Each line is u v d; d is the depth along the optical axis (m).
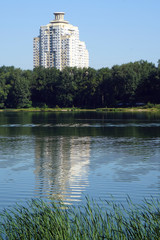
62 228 8.44
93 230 8.54
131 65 154.38
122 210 12.61
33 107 162.00
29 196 15.37
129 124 60.81
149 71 149.88
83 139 37.97
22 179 18.80
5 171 21.02
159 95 140.62
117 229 8.78
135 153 27.66
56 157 26.08
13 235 8.60
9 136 41.62
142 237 8.27
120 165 22.66
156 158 25.20
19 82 157.50
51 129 51.62
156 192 15.84
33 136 41.47
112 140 36.81
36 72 172.75
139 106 139.38
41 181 18.28
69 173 20.34
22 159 25.31
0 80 161.75
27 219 9.00
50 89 164.62
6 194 15.66
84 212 12.28
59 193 15.80
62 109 150.00
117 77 148.12
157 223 8.74
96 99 157.50
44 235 8.29
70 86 158.75
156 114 101.12
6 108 160.38
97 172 20.53
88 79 159.38
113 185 17.25
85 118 82.81
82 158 25.50
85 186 17.12
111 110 132.88
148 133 44.09
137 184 17.42
